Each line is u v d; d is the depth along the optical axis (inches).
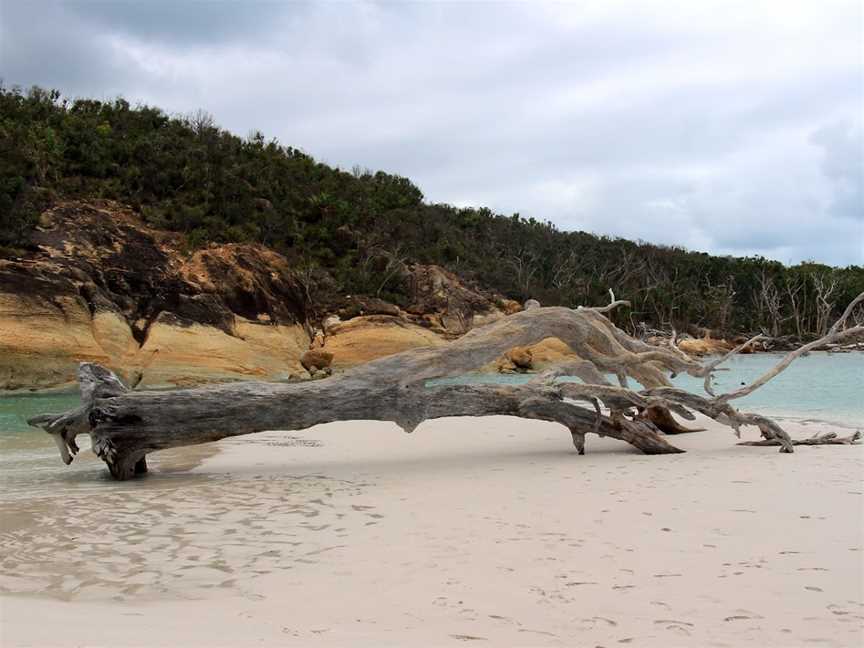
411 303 1893.5
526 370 1485.0
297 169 2252.7
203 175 1813.5
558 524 205.0
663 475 289.6
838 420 516.4
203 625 124.3
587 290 2689.5
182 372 1120.2
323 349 1454.2
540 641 117.4
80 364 339.9
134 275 1232.8
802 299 3034.0
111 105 2055.9
